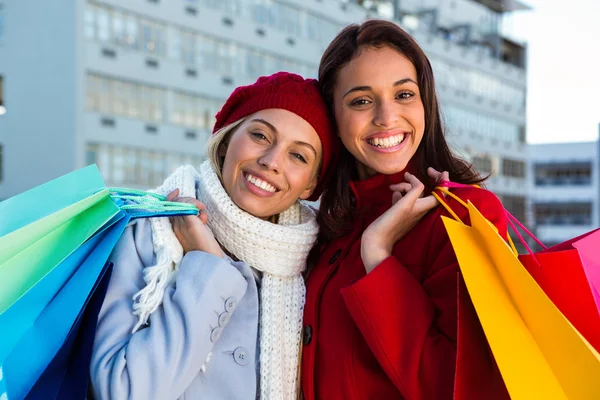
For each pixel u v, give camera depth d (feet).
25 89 77.97
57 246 5.49
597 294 5.82
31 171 77.10
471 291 5.35
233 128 7.52
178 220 6.98
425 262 6.95
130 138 78.23
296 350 7.14
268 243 7.11
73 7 74.64
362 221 7.66
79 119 74.23
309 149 7.30
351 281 7.07
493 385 5.69
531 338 5.28
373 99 7.13
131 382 5.91
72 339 5.76
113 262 6.64
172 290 6.59
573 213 170.60
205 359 6.41
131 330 6.35
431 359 6.19
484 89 128.67
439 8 121.60
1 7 80.33
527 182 140.46
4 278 5.17
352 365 6.77
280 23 93.56
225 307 6.55
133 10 78.43
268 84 7.36
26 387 5.41
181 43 83.05
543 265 5.47
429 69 7.32
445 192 6.71
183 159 83.25
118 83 77.66
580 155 170.09
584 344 4.84
